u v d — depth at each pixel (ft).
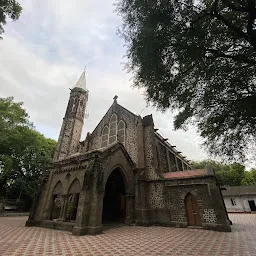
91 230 36.40
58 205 56.75
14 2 26.40
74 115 89.56
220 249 24.26
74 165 49.52
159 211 51.52
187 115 24.57
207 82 21.50
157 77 21.40
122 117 79.87
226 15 20.93
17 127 89.92
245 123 20.33
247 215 88.12
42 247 25.49
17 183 93.91
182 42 19.34
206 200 45.27
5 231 38.70
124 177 54.65
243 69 19.65
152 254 22.22
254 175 146.51
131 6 20.25
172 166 82.28
